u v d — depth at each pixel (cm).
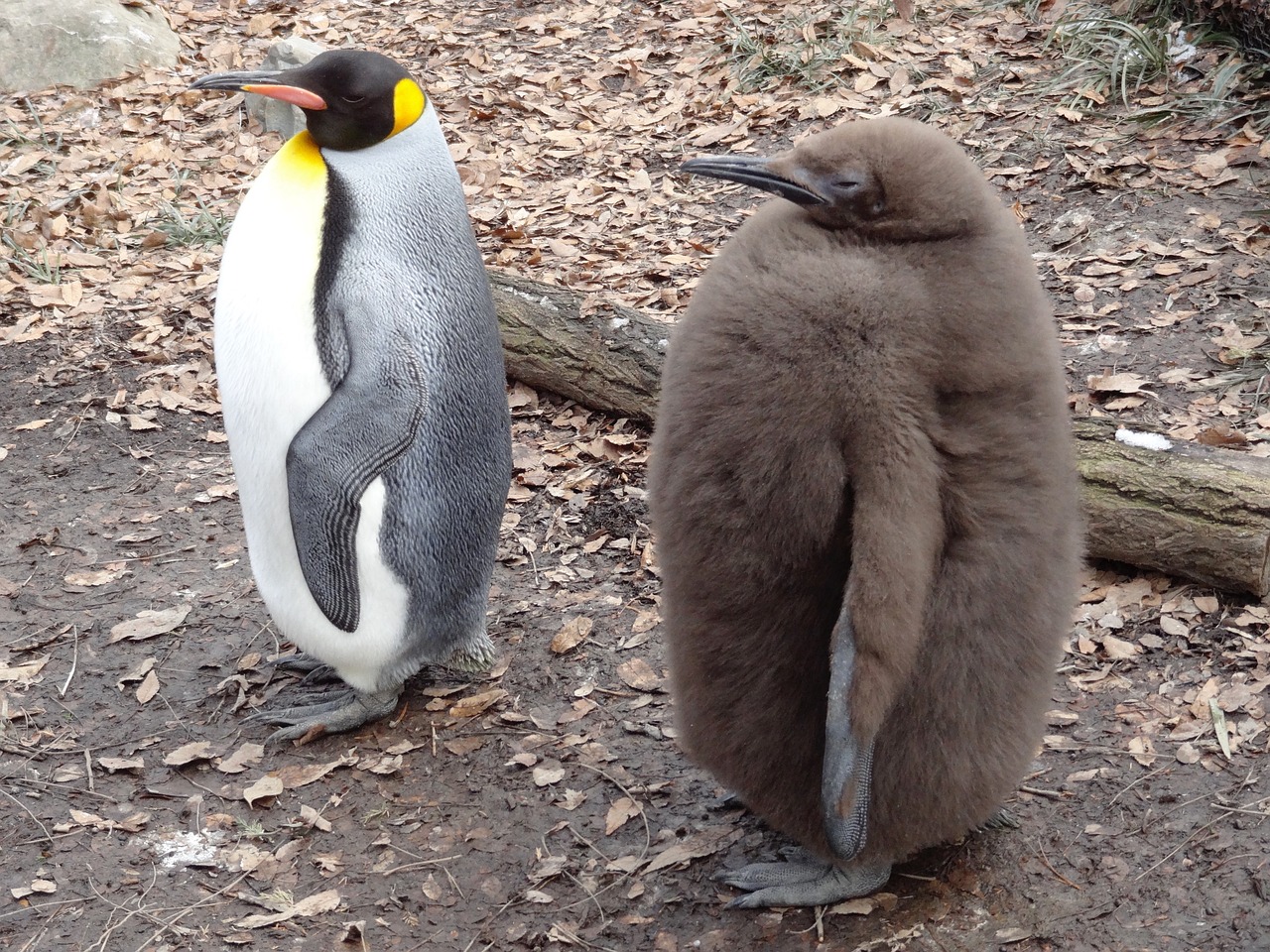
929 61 424
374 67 213
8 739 230
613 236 369
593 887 206
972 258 177
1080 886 199
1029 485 179
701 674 190
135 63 495
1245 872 198
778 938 197
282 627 228
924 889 201
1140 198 334
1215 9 380
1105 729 220
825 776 175
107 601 257
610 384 294
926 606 179
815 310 174
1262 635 231
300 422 213
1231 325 290
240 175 427
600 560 265
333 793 221
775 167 182
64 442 298
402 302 215
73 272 368
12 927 202
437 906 204
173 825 216
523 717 233
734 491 179
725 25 478
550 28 507
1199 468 239
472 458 224
